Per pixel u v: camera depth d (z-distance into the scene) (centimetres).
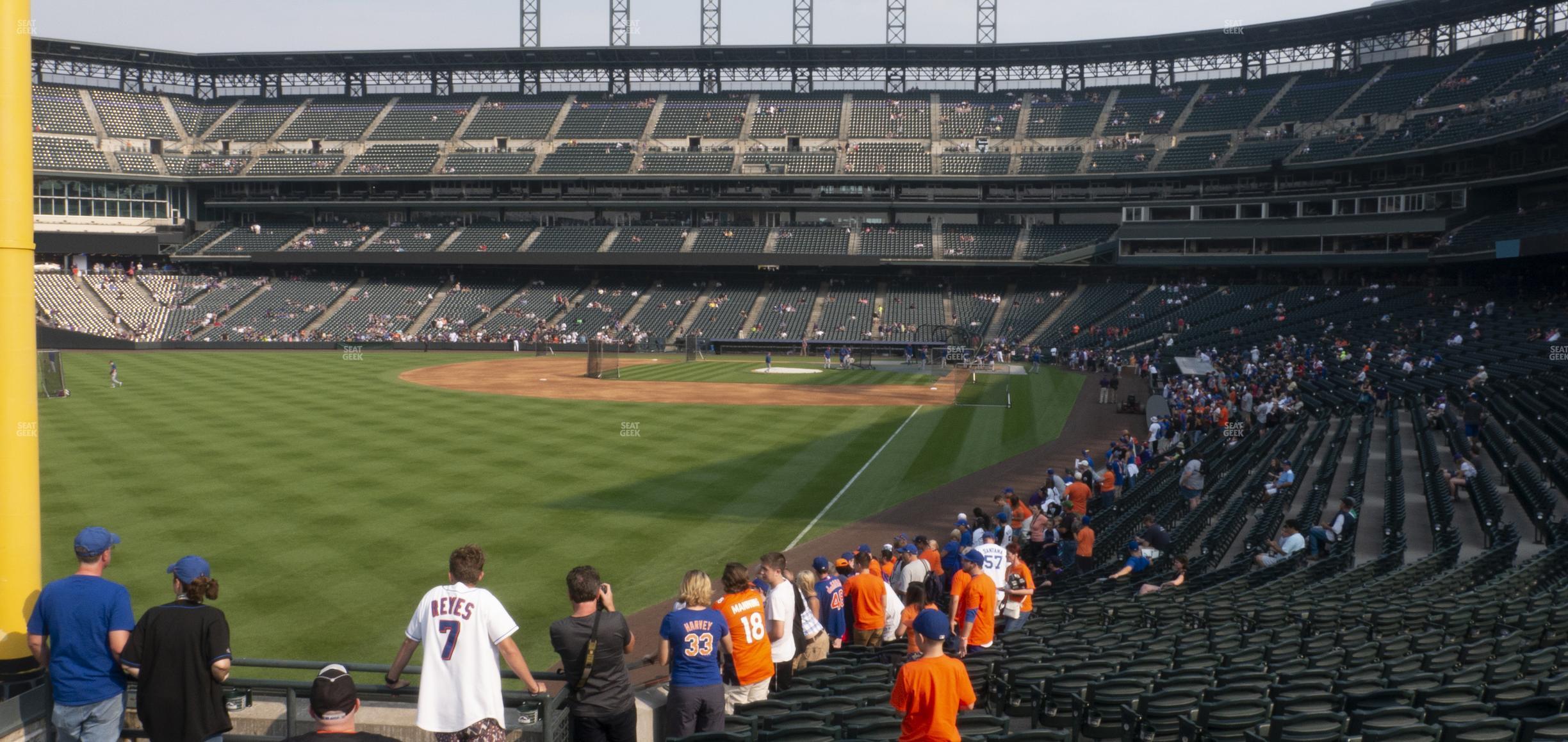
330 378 6275
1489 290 6500
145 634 763
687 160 9450
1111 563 2333
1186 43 9012
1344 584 1778
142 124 10050
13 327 858
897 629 1576
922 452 4016
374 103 10519
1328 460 3212
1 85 837
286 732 976
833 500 3130
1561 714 883
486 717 800
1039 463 3822
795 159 9344
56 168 9294
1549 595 1517
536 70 10494
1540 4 7294
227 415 4562
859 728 924
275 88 11069
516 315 9119
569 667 861
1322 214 7775
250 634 1889
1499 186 6750
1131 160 8712
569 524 2739
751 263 9044
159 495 2972
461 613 801
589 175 9400
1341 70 8612
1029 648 1323
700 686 948
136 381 5903
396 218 10069
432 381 6275
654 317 9044
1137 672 1139
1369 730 852
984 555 1602
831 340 8581
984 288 9206
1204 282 8575
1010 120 9488
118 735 809
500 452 3778
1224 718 958
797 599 1449
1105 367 6969
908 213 9494
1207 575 2056
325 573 2256
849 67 10144
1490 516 2252
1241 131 8531
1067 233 8981
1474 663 1222
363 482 3188
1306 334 6544
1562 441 2941
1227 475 3072
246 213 10212
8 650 873
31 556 884
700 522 2816
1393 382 4688
